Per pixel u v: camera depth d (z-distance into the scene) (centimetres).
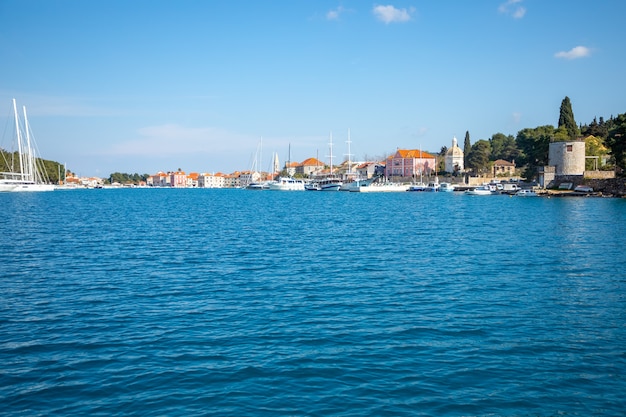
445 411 1305
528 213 7438
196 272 2950
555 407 1331
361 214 7656
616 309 2172
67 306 2219
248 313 2105
